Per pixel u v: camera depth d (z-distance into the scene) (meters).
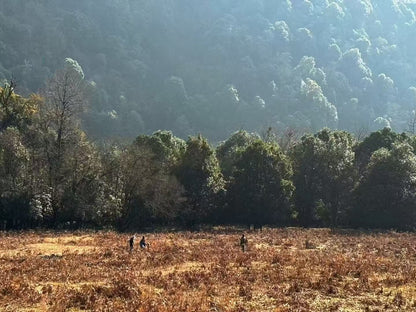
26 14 169.12
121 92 162.38
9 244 35.81
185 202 61.28
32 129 56.31
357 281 19.97
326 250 33.28
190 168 62.88
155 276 20.61
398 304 15.84
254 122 154.88
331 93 170.88
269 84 171.25
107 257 28.92
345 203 67.88
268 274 21.86
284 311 14.55
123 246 35.34
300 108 157.38
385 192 60.72
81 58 169.12
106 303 15.52
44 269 22.88
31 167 54.22
